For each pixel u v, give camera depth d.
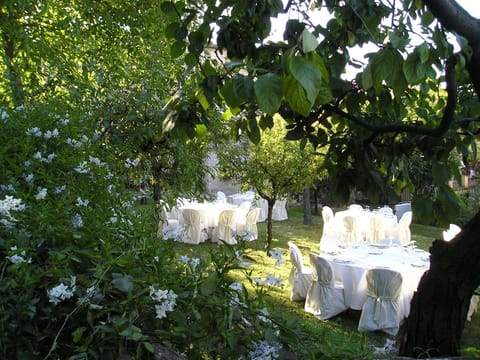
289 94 0.76
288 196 8.99
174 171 4.35
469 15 1.49
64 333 1.18
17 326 1.07
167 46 4.63
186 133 1.70
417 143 1.83
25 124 2.10
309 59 0.76
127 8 4.70
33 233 1.28
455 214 1.61
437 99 2.28
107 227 1.47
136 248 1.38
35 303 1.12
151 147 4.20
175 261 1.40
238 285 1.40
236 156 6.18
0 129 1.99
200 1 1.77
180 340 1.16
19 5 3.46
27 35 3.67
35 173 1.80
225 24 1.42
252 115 1.69
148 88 4.23
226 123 4.42
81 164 1.93
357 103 1.70
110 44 4.71
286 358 1.18
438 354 2.50
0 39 3.76
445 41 1.23
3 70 3.67
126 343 1.09
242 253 1.35
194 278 1.30
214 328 1.18
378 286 5.26
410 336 2.62
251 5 1.39
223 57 1.60
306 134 1.82
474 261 2.42
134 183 3.94
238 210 10.77
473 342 5.02
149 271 1.30
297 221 14.09
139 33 4.75
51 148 2.09
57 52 4.09
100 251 1.29
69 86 3.77
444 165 1.64
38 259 1.26
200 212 9.45
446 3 1.41
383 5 1.75
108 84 4.22
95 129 3.75
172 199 1.97
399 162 1.95
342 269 5.75
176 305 1.23
